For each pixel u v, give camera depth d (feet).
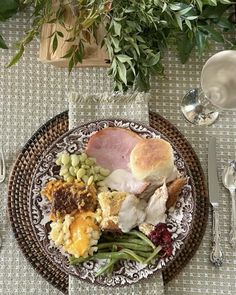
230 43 1.86
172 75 1.82
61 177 1.61
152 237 1.53
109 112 1.73
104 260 1.56
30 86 1.80
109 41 1.55
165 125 1.73
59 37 1.76
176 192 1.58
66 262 1.55
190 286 1.64
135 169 1.57
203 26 1.71
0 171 1.69
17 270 1.63
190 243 1.63
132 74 1.61
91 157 1.62
